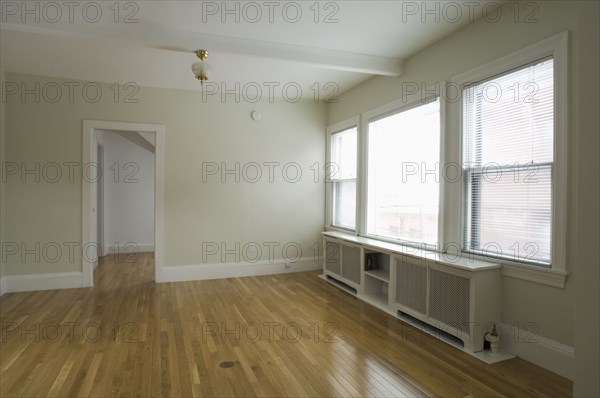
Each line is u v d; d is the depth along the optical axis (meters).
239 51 3.51
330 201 5.75
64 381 2.38
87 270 4.74
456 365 2.63
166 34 3.32
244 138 5.42
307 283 5.02
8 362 2.64
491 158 3.02
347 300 4.24
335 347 2.94
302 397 2.22
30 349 2.86
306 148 5.77
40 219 4.57
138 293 4.47
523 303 2.73
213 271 5.27
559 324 2.48
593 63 1.65
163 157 5.03
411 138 4.02
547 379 2.43
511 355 2.78
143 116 4.94
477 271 2.79
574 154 2.38
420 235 3.88
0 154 4.33
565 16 2.44
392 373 2.52
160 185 5.02
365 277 4.31
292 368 2.58
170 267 5.08
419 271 3.40
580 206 1.70
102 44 3.62
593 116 1.65
